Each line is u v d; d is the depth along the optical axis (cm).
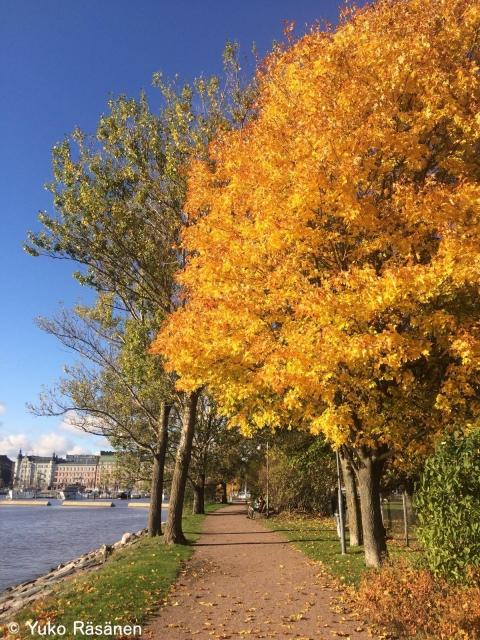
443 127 885
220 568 1181
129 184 1550
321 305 725
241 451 3844
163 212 1596
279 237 823
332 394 772
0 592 1675
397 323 799
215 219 979
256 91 1552
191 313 948
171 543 1589
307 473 2695
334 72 868
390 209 824
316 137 809
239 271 906
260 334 867
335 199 791
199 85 1597
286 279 827
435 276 704
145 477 3005
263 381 869
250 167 920
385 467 1356
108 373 2078
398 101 867
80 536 3681
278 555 1374
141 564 1185
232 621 728
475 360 730
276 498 3005
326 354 725
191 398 1672
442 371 907
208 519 2883
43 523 5050
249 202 879
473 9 859
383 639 627
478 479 652
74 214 1485
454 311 838
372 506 1033
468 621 557
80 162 1513
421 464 1060
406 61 826
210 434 3200
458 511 659
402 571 721
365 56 866
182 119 1562
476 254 702
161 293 1616
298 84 936
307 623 712
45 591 1256
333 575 1037
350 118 826
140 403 2042
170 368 999
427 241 867
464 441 677
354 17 935
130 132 1569
